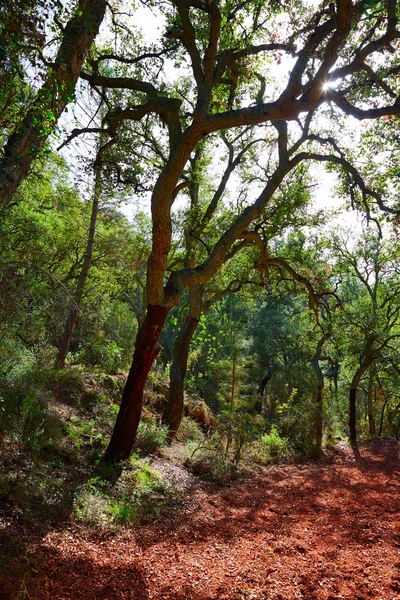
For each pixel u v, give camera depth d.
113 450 7.79
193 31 7.61
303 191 11.90
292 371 25.19
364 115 7.50
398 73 8.67
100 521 5.32
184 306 15.92
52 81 3.90
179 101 8.41
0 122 3.90
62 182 14.16
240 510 7.21
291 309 30.17
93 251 17.95
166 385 15.18
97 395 10.62
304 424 15.20
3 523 4.50
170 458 9.37
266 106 7.22
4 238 6.18
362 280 20.84
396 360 19.80
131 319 27.52
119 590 3.85
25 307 6.83
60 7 3.78
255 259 12.95
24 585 3.54
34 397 6.91
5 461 5.68
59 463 6.59
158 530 5.65
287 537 5.83
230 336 15.66
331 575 4.53
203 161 13.09
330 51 6.71
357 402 34.94
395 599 3.99
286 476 10.81
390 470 12.63
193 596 3.90
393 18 6.99
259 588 4.13
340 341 17.89
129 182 10.57
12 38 3.47
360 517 7.05
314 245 16.20
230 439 11.14
